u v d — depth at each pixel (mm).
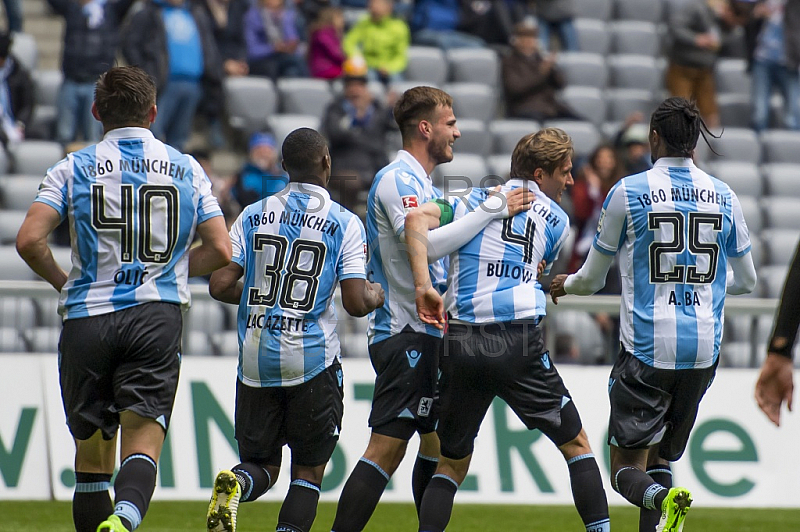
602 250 15586
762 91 42969
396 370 15516
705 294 15406
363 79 35812
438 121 16047
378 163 35625
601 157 33750
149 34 36062
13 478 24078
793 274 10188
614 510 24469
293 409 15031
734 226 15633
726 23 46375
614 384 15594
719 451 25469
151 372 13688
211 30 39188
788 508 25359
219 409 24594
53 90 39688
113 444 14688
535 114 41156
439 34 44250
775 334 10297
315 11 42656
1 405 24188
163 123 36688
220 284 15344
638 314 15367
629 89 45531
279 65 41250
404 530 20922
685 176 15398
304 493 15250
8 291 24641
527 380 15039
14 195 34844
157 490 23953
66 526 20641
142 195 13836
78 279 13844
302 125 39000
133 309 13711
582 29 46812
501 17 44750
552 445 25156
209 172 34438
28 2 44656
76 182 13781
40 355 24500
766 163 42438
